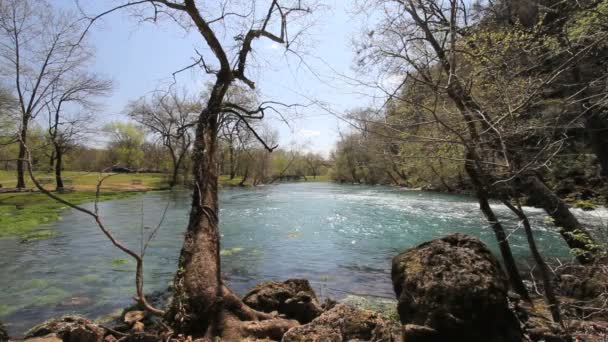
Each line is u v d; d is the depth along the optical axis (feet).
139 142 206.59
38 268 37.11
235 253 44.09
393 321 20.27
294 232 57.52
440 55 22.26
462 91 19.81
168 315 20.42
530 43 22.62
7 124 94.63
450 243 20.36
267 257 42.34
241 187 172.35
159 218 72.23
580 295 24.13
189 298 20.29
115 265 38.27
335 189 159.43
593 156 49.85
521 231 54.24
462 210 78.02
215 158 28.66
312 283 33.24
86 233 56.08
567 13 23.13
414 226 61.31
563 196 50.44
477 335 17.07
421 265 19.27
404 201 98.63
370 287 32.19
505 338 17.43
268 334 18.98
